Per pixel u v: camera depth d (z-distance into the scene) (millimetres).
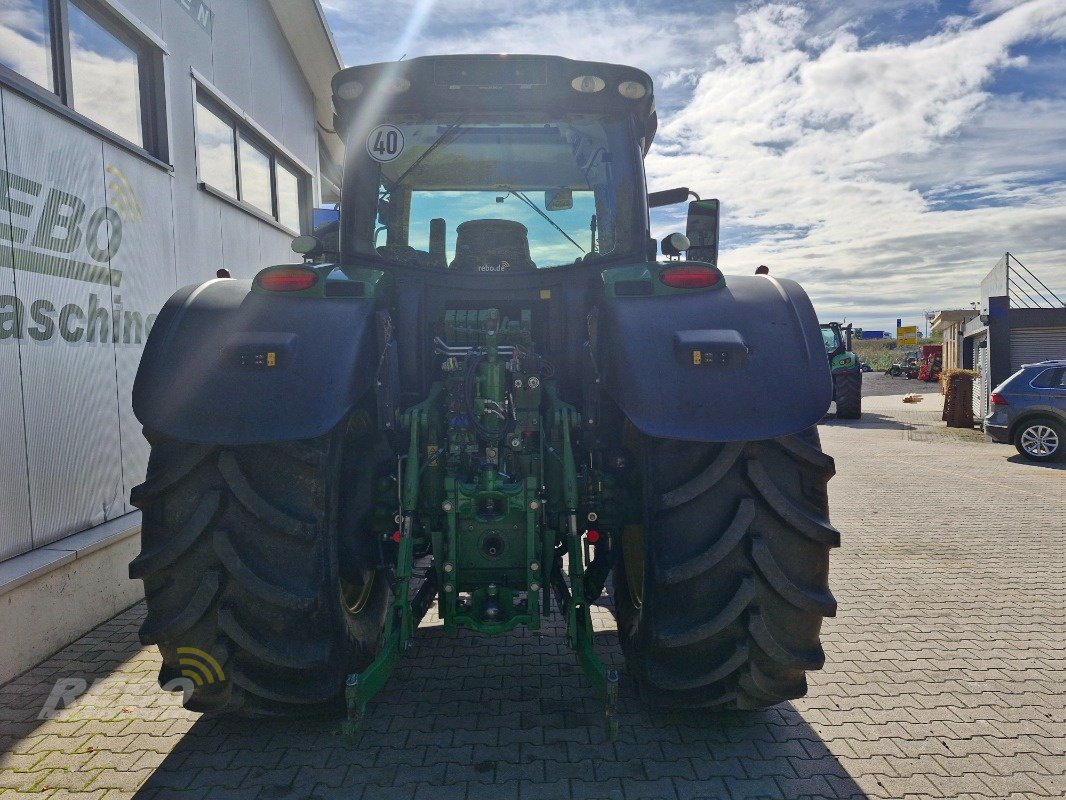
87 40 4328
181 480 2260
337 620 2311
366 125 3129
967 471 9375
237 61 6801
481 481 2584
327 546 2285
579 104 3104
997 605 4184
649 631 2336
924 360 35219
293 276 2545
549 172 3166
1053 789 2346
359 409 2576
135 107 4902
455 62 3023
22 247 3510
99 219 4203
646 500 2330
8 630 3148
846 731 2707
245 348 2287
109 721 2785
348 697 2170
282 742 2613
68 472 3826
